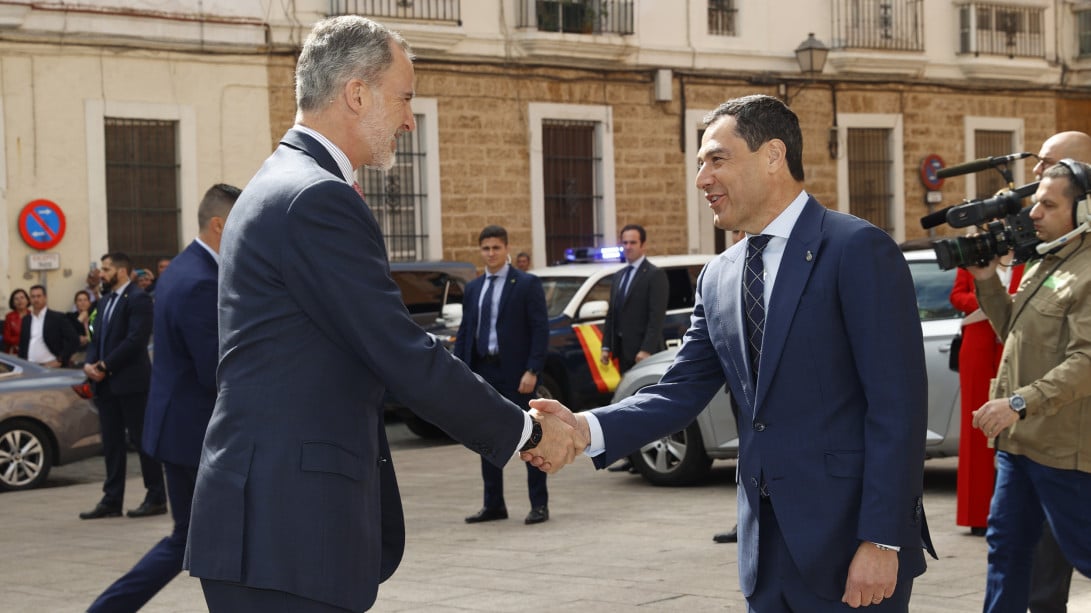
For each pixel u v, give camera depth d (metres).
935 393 9.41
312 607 3.49
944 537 8.27
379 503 3.72
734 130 3.81
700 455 10.67
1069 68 27.62
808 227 3.78
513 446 3.80
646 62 22.56
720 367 4.14
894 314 3.66
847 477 3.67
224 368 3.65
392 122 3.81
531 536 8.82
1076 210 5.06
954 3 26.03
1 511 11.20
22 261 17.34
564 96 21.77
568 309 14.81
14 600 7.31
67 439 12.79
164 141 18.58
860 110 24.86
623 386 10.98
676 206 23.02
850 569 3.62
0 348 16.94
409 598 6.93
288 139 3.79
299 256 3.52
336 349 3.57
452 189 20.70
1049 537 5.37
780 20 24.05
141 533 9.74
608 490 10.87
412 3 20.14
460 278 17.33
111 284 10.72
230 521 3.51
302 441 3.51
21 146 17.31
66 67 17.62
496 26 21.08
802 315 3.71
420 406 3.61
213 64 18.75
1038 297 5.17
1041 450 4.97
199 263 6.63
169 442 6.51
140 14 18.08
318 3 19.55
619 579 7.29
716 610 6.50
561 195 22.00
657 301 11.82
